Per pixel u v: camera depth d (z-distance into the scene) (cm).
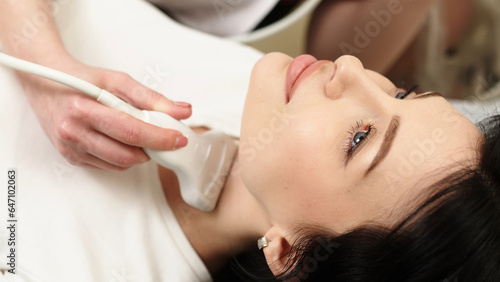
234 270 79
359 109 61
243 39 103
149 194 75
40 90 68
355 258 59
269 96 66
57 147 69
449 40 134
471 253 54
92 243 70
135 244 71
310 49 112
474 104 107
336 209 60
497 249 54
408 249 55
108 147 64
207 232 75
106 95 62
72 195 71
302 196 62
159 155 64
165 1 102
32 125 73
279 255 66
